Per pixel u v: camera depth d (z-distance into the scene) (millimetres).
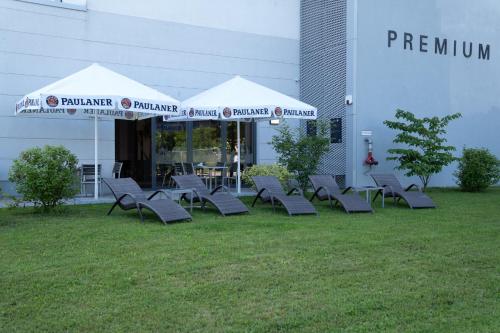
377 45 16094
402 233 8016
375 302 4781
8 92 12617
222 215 9664
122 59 14109
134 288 5105
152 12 14523
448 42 17719
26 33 12797
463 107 18125
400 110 15258
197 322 4258
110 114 12477
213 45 15539
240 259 6246
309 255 6500
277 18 16703
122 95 10234
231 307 4621
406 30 16734
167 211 8805
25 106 10562
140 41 14359
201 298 4840
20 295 4844
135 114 12828
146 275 5527
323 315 4445
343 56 15930
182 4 15000
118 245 6953
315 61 16766
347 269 5883
